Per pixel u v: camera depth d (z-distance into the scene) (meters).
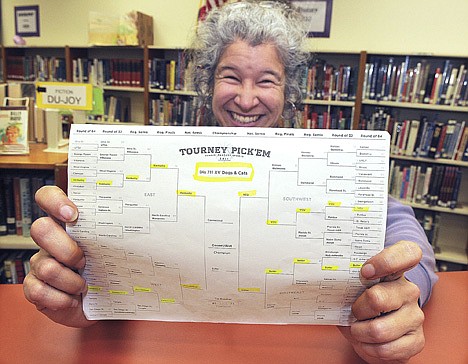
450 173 2.46
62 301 0.53
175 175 0.48
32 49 3.70
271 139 0.48
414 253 0.48
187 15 3.25
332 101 2.63
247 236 0.49
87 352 0.60
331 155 0.47
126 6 3.38
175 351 0.61
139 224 0.49
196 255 0.50
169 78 3.01
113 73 3.20
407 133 2.53
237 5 0.98
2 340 0.63
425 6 2.67
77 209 0.49
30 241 1.96
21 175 2.01
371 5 2.78
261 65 0.93
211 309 0.55
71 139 0.49
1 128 1.87
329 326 0.69
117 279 0.54
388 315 0.50
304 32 1.02
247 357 0.60
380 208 0.47
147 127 0.49
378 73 2.52
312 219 0.48
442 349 0.63
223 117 1.02
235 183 0.48
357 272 0.50
